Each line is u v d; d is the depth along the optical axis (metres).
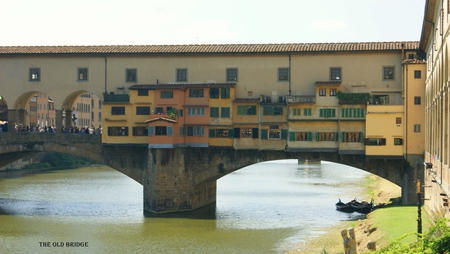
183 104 68.62
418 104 61.94
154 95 68.94
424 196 58.19
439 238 24.59
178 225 60.91
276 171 130.38
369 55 65.56
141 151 71.12
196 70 69.69
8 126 74.19
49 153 133.88
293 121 66.06
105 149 72.00
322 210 69.81
